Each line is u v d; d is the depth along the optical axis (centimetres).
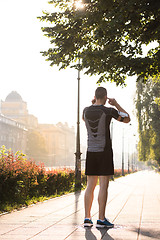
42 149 12288
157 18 807
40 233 465
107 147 503
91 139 508
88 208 518
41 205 912
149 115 3616
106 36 793
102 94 525
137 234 459
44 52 928
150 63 861
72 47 905
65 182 1634
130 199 1152
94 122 504
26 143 12106
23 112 15325
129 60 858
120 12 733
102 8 746
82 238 425
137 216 677
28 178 1073
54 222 575
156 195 1382
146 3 743
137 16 761
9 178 884
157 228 520
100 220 511
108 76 948
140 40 845
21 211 760
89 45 923
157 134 3756
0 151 952
